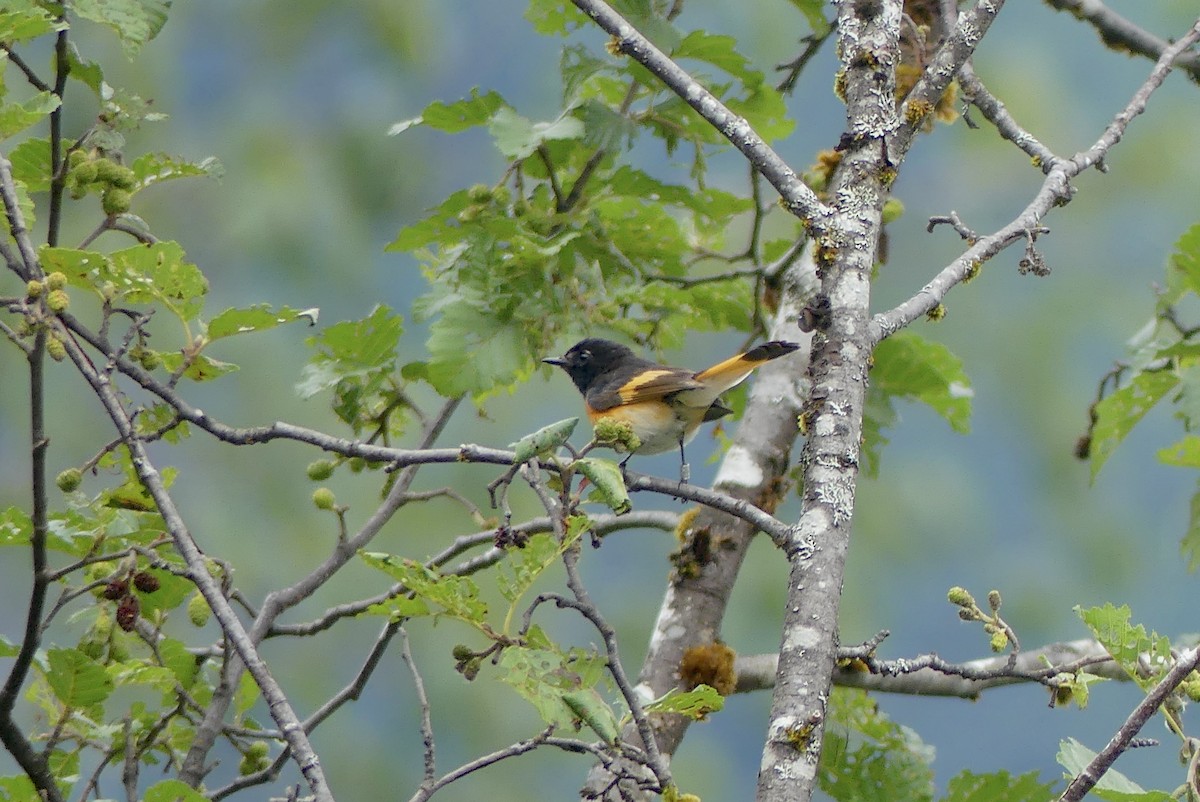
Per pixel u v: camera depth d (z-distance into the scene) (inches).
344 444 254.1
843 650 228.4
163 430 257.3
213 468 705.0
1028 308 895.7
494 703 677.9
